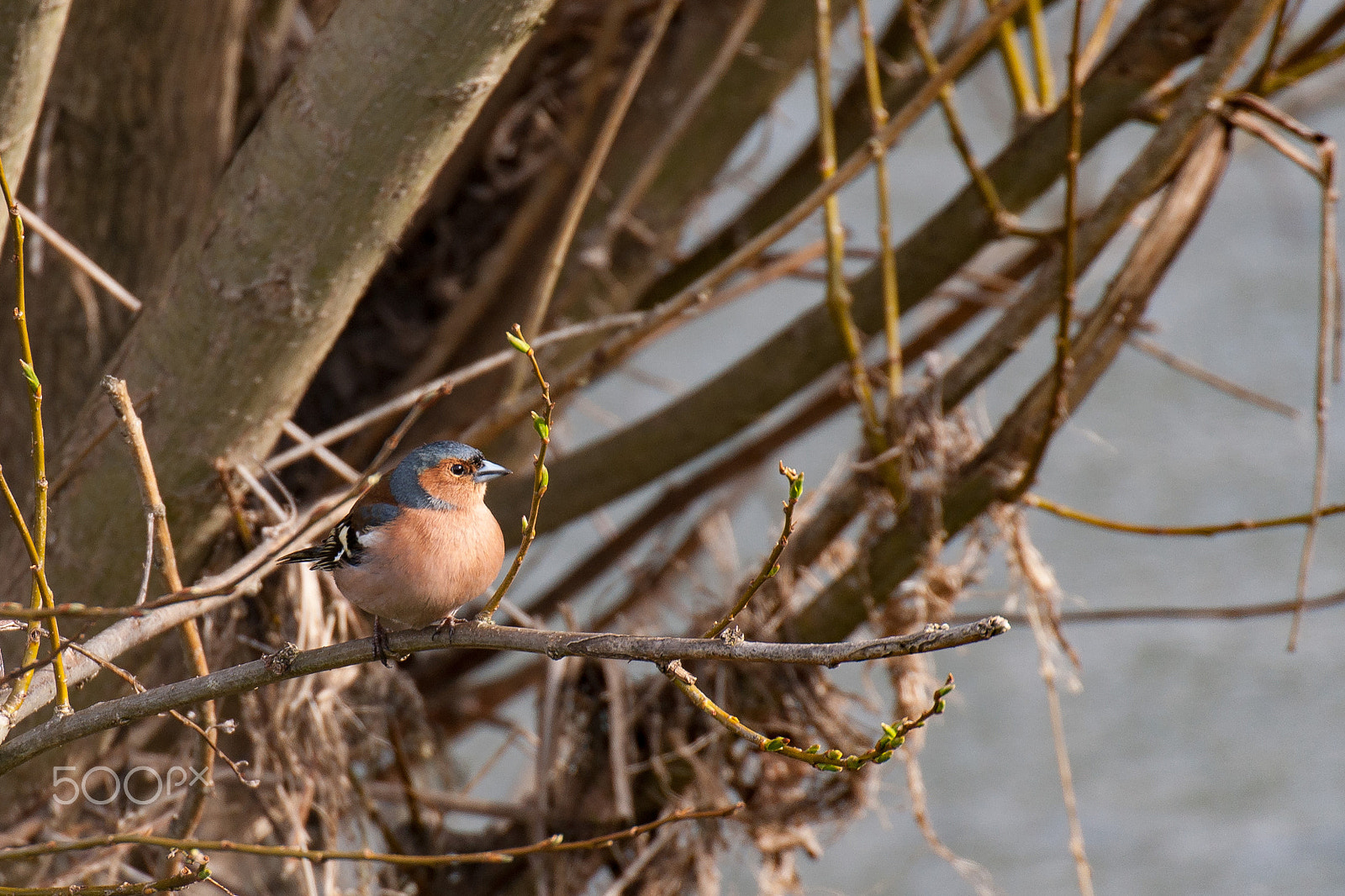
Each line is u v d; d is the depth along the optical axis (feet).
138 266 32.60
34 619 18.34
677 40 37.96
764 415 35.99
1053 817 51.26
